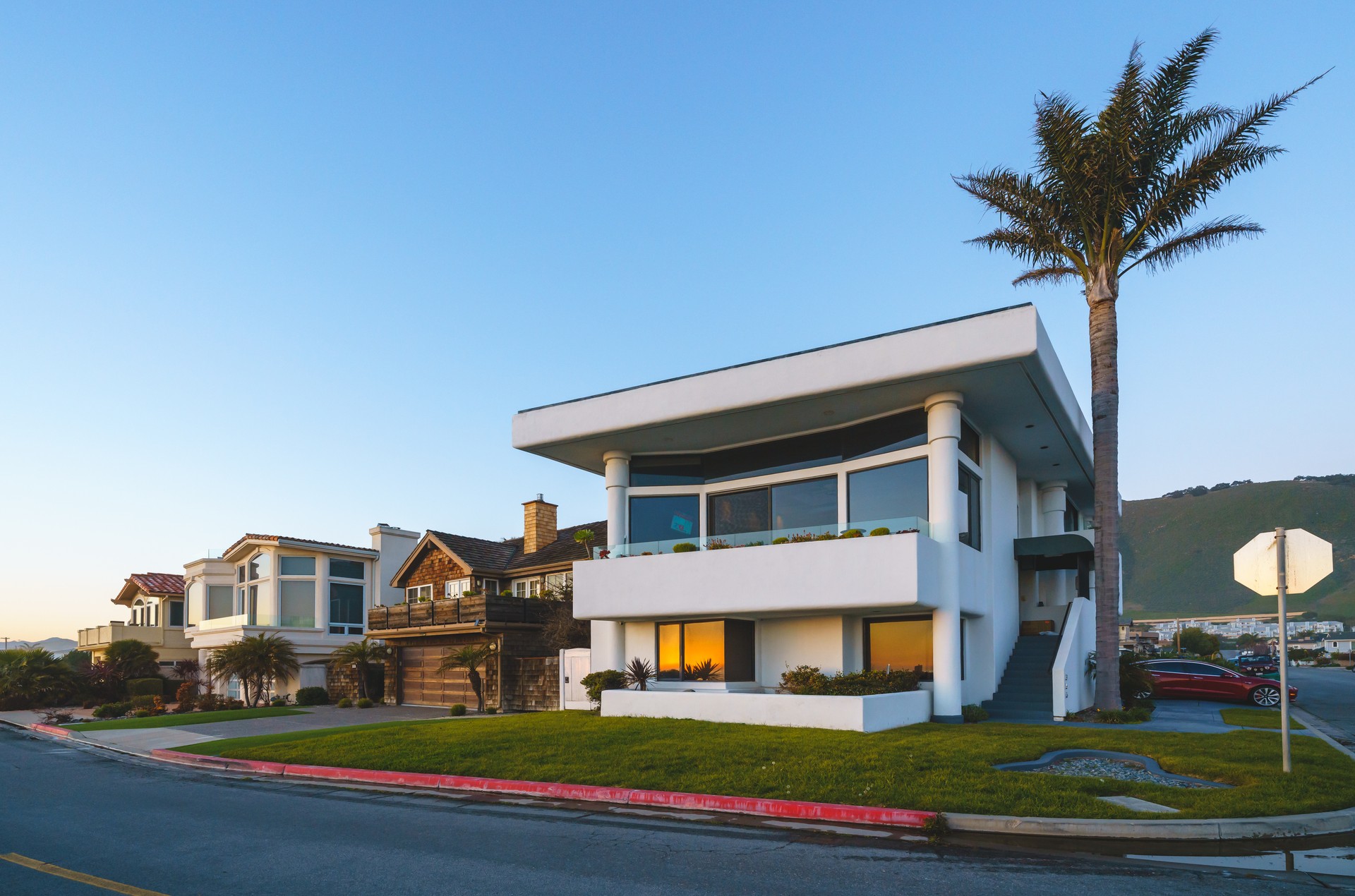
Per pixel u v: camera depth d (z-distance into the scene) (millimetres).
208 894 7062
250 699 34844
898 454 18141
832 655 18688
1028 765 11516
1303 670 65250
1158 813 8734
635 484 21938
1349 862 7605
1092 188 18094
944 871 7477
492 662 26484
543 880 7324
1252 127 17359
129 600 54375
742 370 18125
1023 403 17891
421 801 11430
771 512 20266
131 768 15859
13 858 8422
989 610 19188
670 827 9469
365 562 38219
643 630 20484
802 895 6809
